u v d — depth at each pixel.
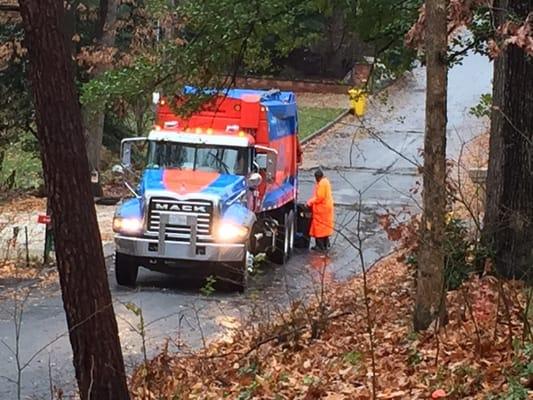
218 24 15.67
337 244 21.56
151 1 24.19
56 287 16.53
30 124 28.64
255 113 19.44
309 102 48.28
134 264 17.00
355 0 16.02
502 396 7.24
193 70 16.17
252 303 13.99
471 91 46.34
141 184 17.77
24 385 10.52
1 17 25.58
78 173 7.23
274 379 9.38
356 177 32.28
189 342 12.52
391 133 37.53
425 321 9.95
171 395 8.88
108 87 16.53
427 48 9.42
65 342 12.56
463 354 8.81
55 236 7.32
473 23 12.18
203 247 16.70
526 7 11.16
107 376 7.48
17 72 27.70
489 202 12.37
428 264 9.86
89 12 29.81
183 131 18.69
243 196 17.89
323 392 8.64
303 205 23.39
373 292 13.44
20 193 29.78
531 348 8.10
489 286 10.42
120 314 14.39
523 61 12.02
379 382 8.57
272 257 20.30
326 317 11.62
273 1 15.55
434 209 9.67
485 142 26.41
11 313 14.07
